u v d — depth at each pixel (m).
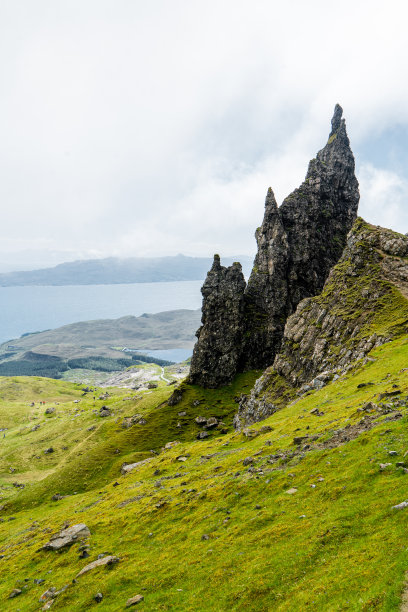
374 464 34.19
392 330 96.25
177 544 40.59
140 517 53.88
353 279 135.38
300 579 24.88
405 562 19.98
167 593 31.59
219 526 39.84
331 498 33.12
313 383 98.38
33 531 78.69
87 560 46.12
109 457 166.25
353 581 21.16
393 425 40.19
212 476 57.94
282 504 37.09
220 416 196.00
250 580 27.45
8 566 55.25
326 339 119.50
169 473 76.44
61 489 144.50
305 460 44.00
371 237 143.50
